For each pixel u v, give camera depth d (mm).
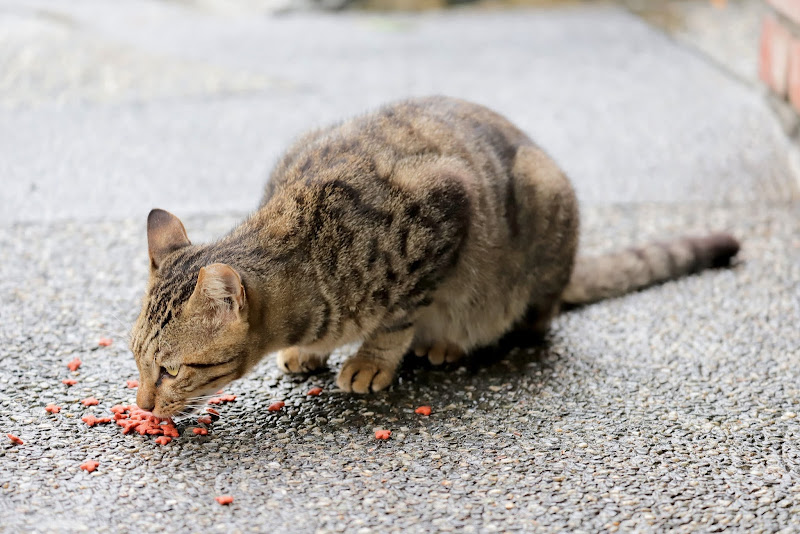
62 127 2143
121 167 1972
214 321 1296
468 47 3033
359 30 3287
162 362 1300
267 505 1242
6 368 1429
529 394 1422
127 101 2340
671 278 1662
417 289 1394
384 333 1418
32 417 1354
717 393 1417
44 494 1246
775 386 1428
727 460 1312
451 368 1477
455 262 1417
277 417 1373
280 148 2068
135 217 1793
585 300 1613
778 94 2125
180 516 1226
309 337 1370
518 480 1280
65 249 1688
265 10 3609
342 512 1235
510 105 2406
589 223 1816
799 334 1526
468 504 1248
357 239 1360
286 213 1371
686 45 2996
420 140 1426
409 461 1306
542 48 3014
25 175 1919
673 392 1421
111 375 1429
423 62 2834
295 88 2514
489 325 1498
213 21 3426
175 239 1361
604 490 1269
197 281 1281
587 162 2033
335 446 1327
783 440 1341
